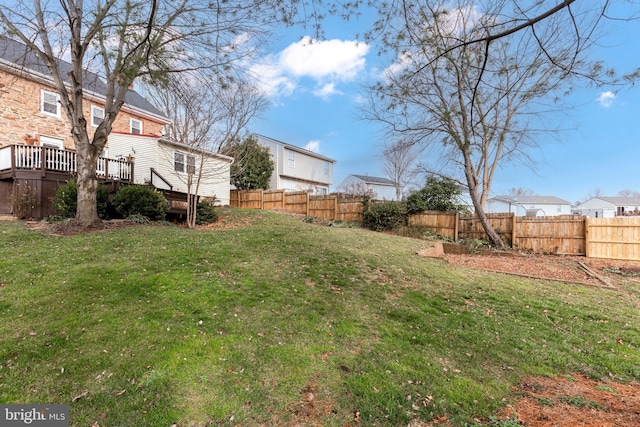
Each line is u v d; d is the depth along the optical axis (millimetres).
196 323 3527
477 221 12797
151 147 14008
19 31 7227
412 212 14336
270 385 2631
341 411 2396
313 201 17422
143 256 5703
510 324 4387
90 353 2830
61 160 10375
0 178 10109
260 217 14211
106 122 8430
